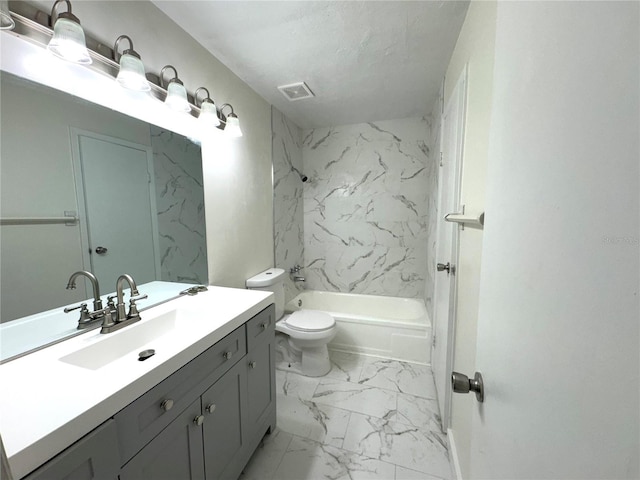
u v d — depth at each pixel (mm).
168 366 810
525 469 390
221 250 1721
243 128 1913
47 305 912
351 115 2613
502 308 500
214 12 1256
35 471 511
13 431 530
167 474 822
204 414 972
